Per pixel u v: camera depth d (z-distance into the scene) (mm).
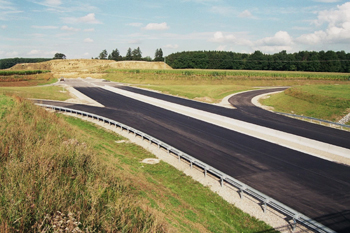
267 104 37469
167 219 9414
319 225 8711
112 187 10016
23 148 10688
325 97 32594
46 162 9383
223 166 14914
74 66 141625
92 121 25656
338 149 17172
